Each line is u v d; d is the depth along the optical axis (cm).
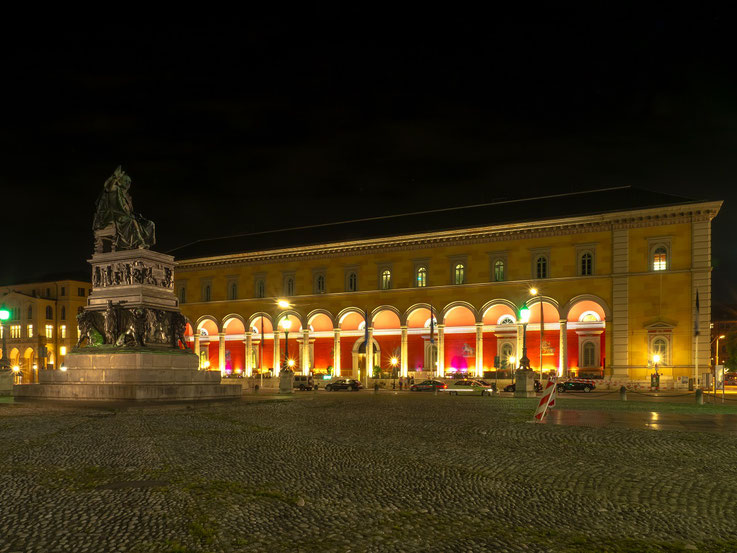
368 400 4019
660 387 5875
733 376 10931
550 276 6550
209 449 1616
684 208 5928
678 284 5962
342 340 7788
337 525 895
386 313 7575
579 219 6362
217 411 2880
